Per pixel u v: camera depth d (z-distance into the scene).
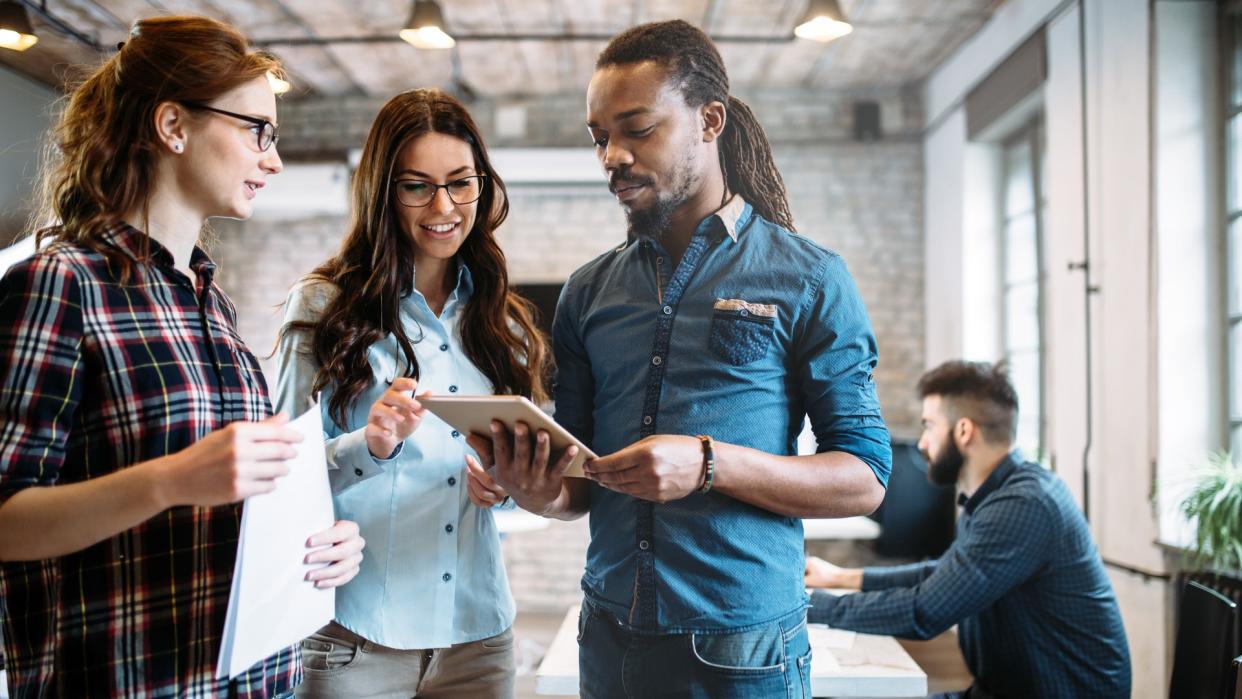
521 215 5.75
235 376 1.26
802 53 5.03
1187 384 3.20
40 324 1.06
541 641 4.96
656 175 1.36
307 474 1.21
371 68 5.23
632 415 1.40
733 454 1.25
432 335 1.74
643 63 1.35
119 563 1.14
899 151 5.65
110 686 1.12
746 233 1.44
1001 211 4.94
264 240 5.79
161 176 1.21
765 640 1.33
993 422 2.45
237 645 1.07
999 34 4.46
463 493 1.72
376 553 1.64
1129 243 3.36
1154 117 3.22
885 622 2.22
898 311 5.63
